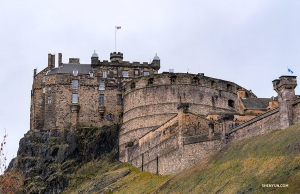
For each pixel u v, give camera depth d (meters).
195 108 120.31
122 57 142.25
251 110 105.50
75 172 123.81
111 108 134.62
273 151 61.91
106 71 138.25
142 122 121.88
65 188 120.62
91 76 137.12
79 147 128.25
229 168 68.50
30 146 131.62
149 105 122.31
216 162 74.69
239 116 95.88
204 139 84.31
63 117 133.75
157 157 99.56
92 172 122.62
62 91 135.38
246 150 69.00
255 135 73.25
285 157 58.47
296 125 64.56
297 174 53.50
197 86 122.38
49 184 121.62
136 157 112.50
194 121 89.62
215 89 124.69
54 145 129.88
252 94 124.38
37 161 128.38
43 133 133.75
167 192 78.75
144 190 90.44
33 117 138.25
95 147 128.12
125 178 106.31
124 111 130.25
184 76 122.44
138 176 103.06
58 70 139.25
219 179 67.81
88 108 134.50
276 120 69.25
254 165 63.19
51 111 134.75
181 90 121.38
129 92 128.62
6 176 58.06
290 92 68.00
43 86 138.62
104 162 125.12
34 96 138.50
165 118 119.31
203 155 83.62
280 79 68.56
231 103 126.94
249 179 60.47
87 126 133.00
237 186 61.25
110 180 108.38
